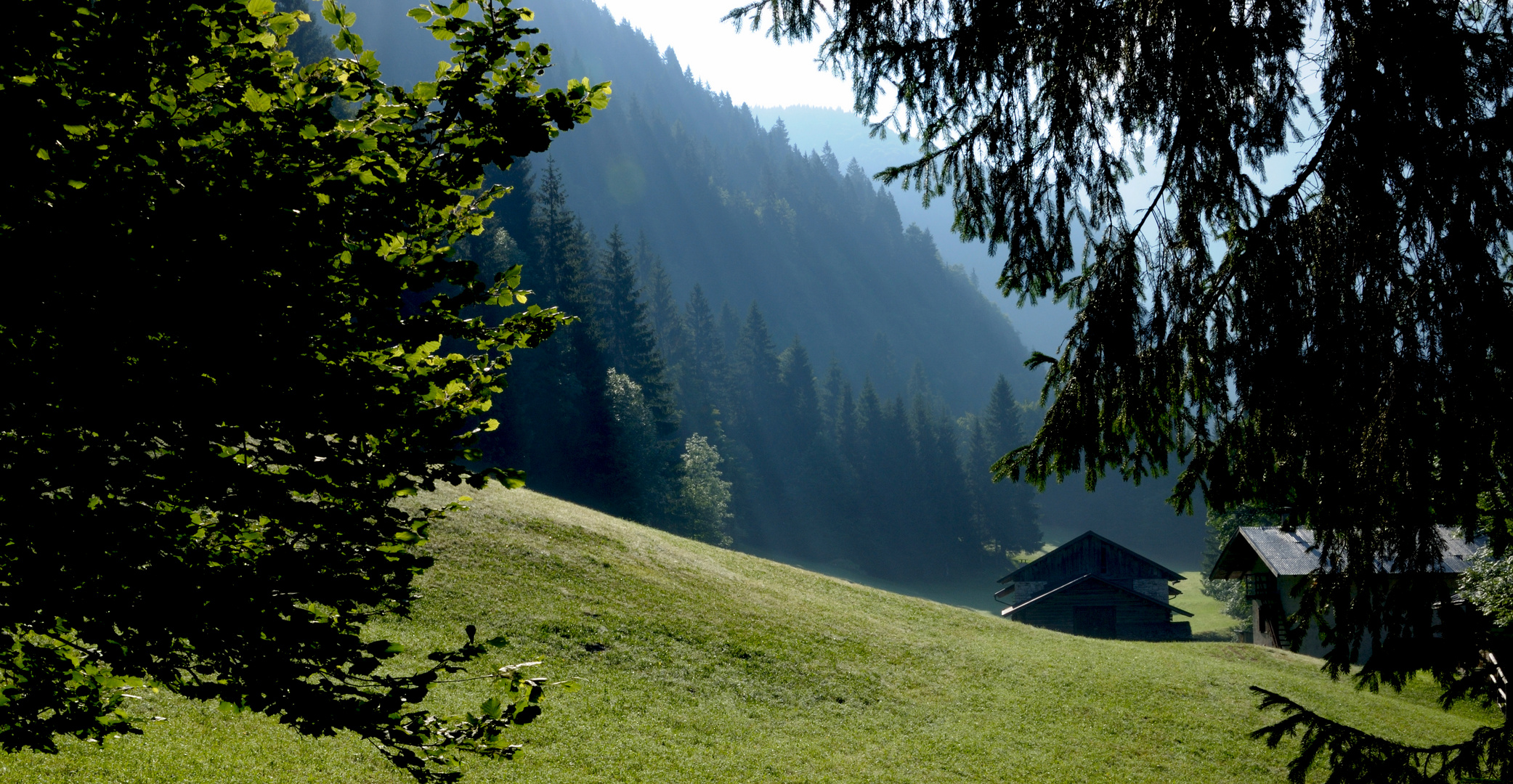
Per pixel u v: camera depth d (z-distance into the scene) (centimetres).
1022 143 577
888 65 593
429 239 377
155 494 308
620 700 1540
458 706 1299
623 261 8488
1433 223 387
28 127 252
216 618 304
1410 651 434
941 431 10869
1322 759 1733
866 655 2173
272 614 318
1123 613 4319
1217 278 508
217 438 304
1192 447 541
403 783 1073
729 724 1552
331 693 343
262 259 286
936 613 3003
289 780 998
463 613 1720
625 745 1352
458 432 378
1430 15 390
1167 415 541
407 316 350
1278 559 3131
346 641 335
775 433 10775
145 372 285
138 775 905
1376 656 439
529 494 2936
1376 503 399
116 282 264
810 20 622
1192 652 2948
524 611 1819
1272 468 482
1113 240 541
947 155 620
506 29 332
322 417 315
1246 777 1639
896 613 2848
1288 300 437
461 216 391
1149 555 12431
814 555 9850
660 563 2520
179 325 275
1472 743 468
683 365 10731
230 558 346
